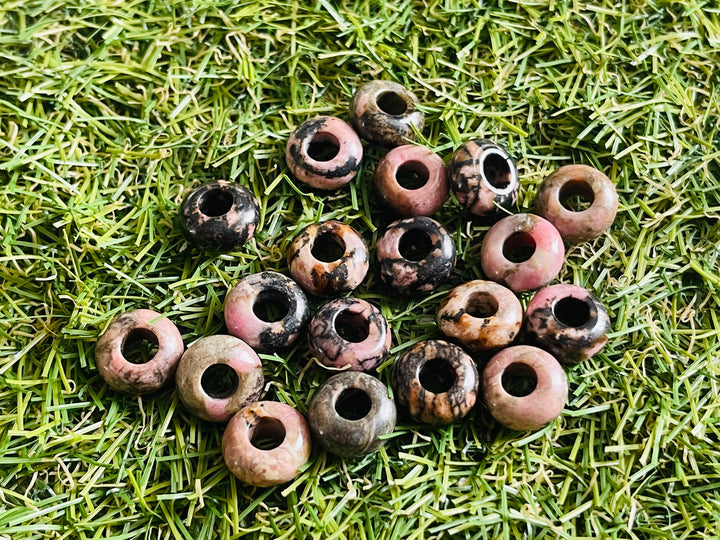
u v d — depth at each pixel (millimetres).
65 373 164
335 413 152
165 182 179
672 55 193
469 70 190
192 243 173
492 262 166
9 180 175
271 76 188
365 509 155
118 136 182
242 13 189
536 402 154
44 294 169
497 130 185
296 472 152
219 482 157
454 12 192
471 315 164
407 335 170
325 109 185
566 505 160
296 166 174
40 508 154
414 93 187
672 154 185
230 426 153
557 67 191
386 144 178
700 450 162
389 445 161
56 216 172
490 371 158
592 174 169
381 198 173
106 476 158
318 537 152
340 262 164
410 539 153
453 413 155
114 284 170
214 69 187
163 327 160
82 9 189
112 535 154
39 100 182
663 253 178
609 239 177
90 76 183
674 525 158
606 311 163
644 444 162
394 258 166
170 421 162
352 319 164
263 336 160
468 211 173
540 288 167
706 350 171
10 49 186
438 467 159
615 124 186
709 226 181
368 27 191
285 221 178
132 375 157
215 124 183
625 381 166
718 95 191
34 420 161
